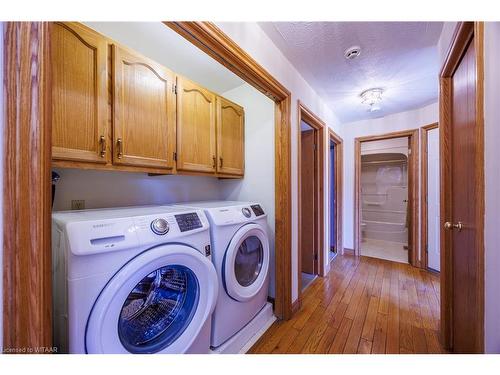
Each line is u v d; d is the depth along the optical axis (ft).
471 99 3.48
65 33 3.23
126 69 3.96
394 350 4.51
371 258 10.63
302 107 6.53
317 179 8.55
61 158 3.19
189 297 3.81
